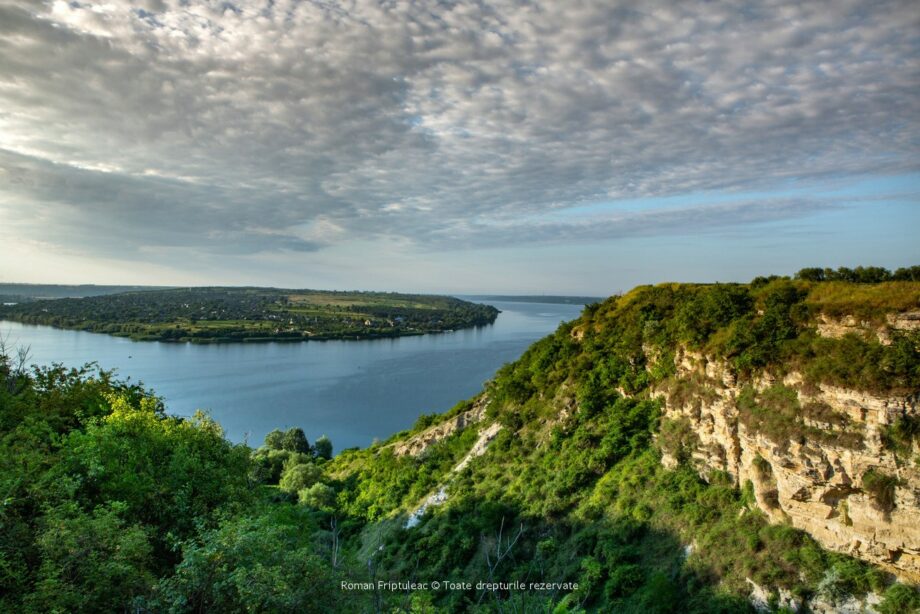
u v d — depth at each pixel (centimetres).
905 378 2417
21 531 1656
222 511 2464
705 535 2955
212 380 15300
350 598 1673
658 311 4375
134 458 2520
